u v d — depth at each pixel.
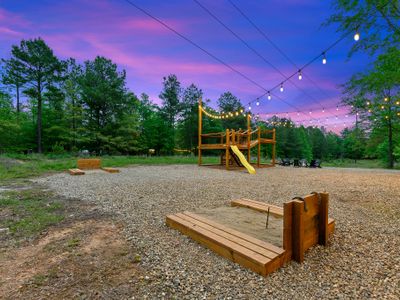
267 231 2.55
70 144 19.47
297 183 6.63
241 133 12.91
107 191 5.16
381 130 16.39
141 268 1.90
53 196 4.66
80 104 19.72
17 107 20.88
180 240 2.47
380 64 5.54
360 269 1.89
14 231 2.74
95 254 2.14
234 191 5.29
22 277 1.76
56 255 2.12
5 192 5.00
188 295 1.55
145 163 14.05
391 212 3.55
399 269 1.89
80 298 1.51
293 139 35.59
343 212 3.56
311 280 1.73
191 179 7.30
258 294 1.56
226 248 2.06
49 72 17.83
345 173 9.95
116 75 20.41
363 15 4.61
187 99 28.28
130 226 2.91
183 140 28.44
